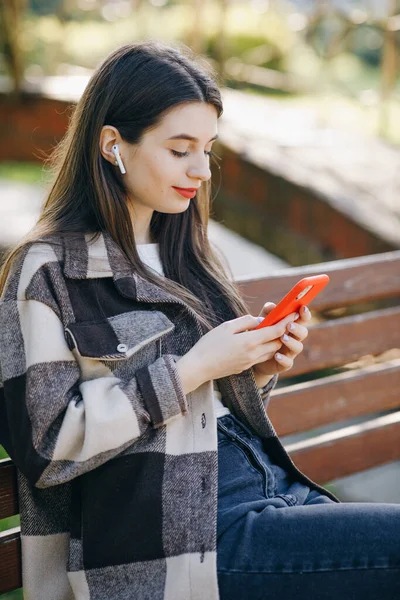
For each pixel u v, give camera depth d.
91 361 1.43
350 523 1.41
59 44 9.37
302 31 8.44
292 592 1.40
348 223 4.28
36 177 9.14
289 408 2.41
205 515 1.44
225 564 1.42
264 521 1.44
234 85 8.83
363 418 4.23
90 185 1.54
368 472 3.57
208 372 1.45
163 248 1.70
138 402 1.38
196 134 1.49
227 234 7.34
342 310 4.87
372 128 7.73
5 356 1.42
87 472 1.45
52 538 1.53
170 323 1.49
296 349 1.55
